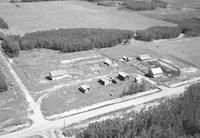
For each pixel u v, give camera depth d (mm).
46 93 77062
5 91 76000
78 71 94312
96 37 123188
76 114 66875
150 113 62312
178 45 133000
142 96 77875
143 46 128250
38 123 62125
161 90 82312
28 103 70750
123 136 55688
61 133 59031
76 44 114562
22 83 82312
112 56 111250
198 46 132500
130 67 100625
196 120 60250
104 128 56000
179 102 68125
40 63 99375
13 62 99188
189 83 88438
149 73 92875
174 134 55531
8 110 66625
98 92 79625
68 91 79312
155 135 55500
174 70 96125
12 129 59281
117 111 69062
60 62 101562
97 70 96062
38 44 116562
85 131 57156
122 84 85688
